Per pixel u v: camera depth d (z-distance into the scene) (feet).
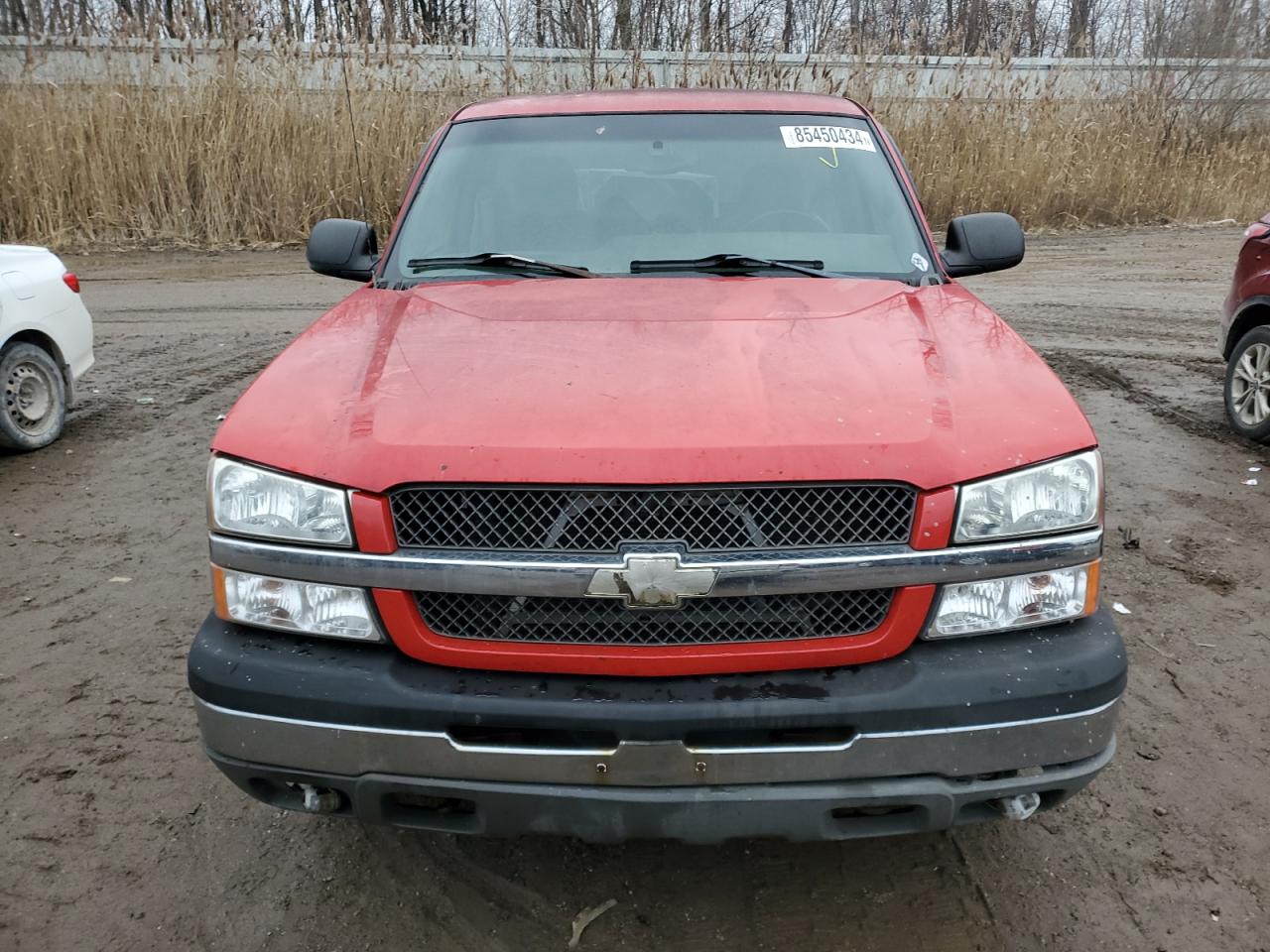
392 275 10.85
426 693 6.69
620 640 6.79
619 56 50.08
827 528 6.72
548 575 6.60
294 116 43.88
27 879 8.49
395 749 6.72
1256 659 11.80
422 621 6.90
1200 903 8.14
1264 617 12.77
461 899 8.28
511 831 6.91
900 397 7.38
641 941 7.84
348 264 11.90
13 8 43.34
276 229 43.34
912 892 8.30
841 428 6.95
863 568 6.68
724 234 10.98
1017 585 6.97
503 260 10.67
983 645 6.95
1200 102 56.65
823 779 6.65
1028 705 6.70
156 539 15.48
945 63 49.80
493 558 6.68
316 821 9.24
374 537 6.82
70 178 42.47
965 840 8.91
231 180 43.55
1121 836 8.91
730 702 6.57
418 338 8.64
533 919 8.07
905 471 6.75
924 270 10.66
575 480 6.63
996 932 7.88
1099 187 51.62
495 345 8.36
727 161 11.63
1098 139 52.21
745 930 7.94
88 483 17.94
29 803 9.43
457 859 8.75
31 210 41.73
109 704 11.07
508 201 11.39
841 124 12.18
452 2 54.34
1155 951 7.68
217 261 40.42
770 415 7.06
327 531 6.90
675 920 8.05
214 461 7.34
